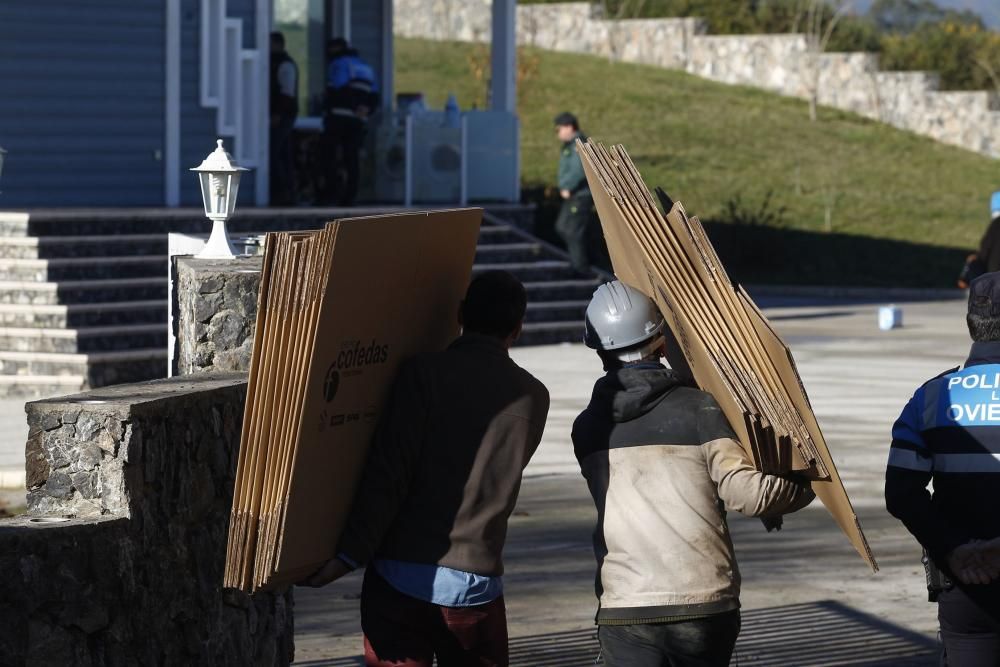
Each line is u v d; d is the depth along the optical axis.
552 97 94.44
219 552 14.03
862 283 69.75
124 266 40.00
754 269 71.94
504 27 57.41
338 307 10.89
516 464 11.84
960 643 11.57
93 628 11.68
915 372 41.09
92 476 12.20
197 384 14.27
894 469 11.47
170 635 12.96
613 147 11.20
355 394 11.46
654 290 11.36
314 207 49.69
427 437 11.77
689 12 107.62
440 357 11.94
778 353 10.44
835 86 99.56
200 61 48.88
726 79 103.38
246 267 17.94
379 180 54.75
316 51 59.25
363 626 12.05
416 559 11.71
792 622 18.44
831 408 34.84
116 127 47.78
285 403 10.84
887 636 17.88
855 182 84.12
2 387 36.25
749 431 10.55
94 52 47.22
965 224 78.56
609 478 11.29
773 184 82.38
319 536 11.49
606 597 11.27
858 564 21.27
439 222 11.91
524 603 19.25
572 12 109.25
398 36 110.44
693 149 86.94
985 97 94.25
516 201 54.88
